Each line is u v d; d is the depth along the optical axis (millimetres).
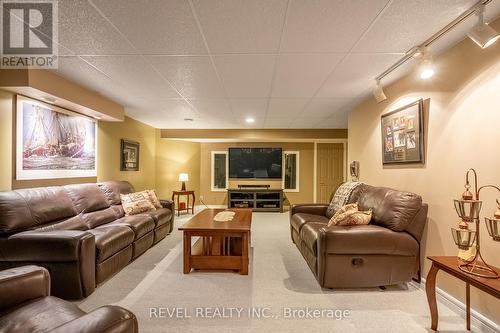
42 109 2848
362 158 3740
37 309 1310
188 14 1623
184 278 2609
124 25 1746
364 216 2525
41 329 1173
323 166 7531
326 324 1840
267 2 1508
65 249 2062
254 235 4391
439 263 1696
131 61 2324
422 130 2400
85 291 2145
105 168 4121
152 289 2361
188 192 6250
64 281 2094
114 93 3314
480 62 1813
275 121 5238
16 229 2189
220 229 2736
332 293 2301
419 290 2361
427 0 1498
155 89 3141
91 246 2213
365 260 2293
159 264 2992
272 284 2480
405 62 2348
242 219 3264
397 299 2201
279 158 7406
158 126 5887
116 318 957
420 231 2320
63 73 2617
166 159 6473
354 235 2268
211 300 2170
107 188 3766
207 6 1542
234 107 4059
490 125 1736
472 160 1876
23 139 2623
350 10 1588
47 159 2930
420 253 2406
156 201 4297
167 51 2133
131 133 4965
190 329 1770
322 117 4809
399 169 2795
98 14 1619
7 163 2469
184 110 4277
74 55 2203
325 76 2699
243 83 2922
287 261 3113
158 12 1600
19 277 1377
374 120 3379
